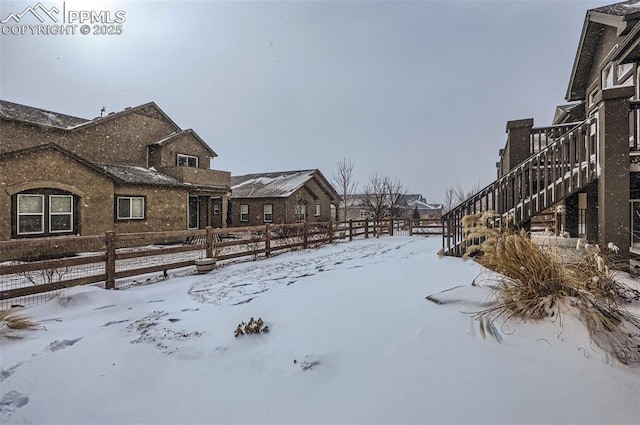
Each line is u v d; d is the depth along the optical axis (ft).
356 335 9.80
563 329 8.46
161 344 10.46
